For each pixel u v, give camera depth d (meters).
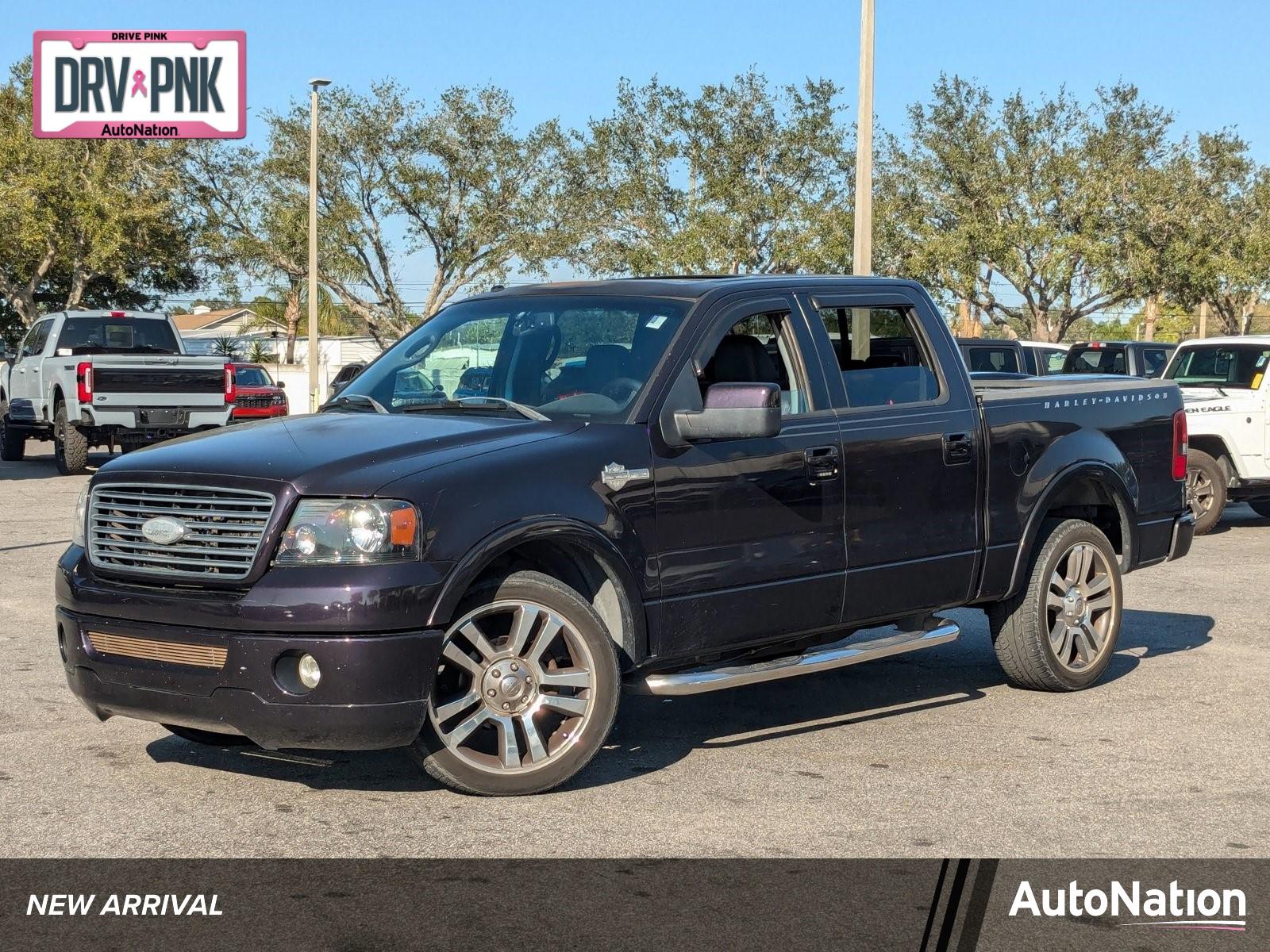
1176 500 7.73
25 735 6.11
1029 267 43.75
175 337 22.05
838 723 6.44
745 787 5.37
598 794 5.27
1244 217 44.09
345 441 5.22
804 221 43.62
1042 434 6.94
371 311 51.22
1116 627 7.25
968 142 45.09
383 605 4.76
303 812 5.03
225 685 4.80
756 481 5.74
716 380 5.85
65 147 43.97
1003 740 6.10
